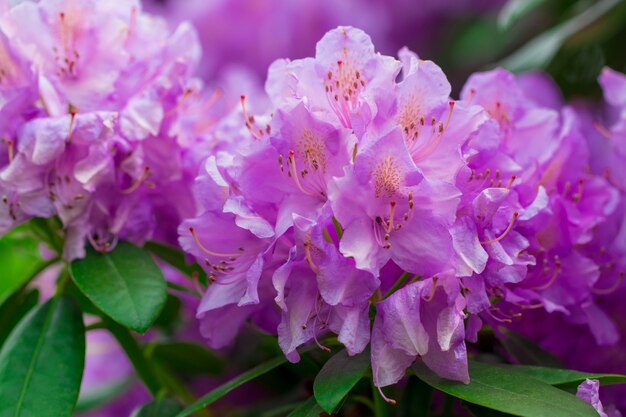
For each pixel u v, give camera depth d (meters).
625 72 1.29
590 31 1.20
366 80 0.90
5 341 1.01
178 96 0.99
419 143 0.90
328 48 0.91
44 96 0.96
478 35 1.41
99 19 0.99
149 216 1.00
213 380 1.17
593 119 1.23
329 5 1.32
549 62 1.20
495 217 0.90
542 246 0.94
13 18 0.98
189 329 1.17
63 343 0.98
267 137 0.90
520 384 0.88
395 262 0.88
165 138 0.99
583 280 0.95
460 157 0.89
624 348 0.99
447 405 0.98
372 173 0.87
